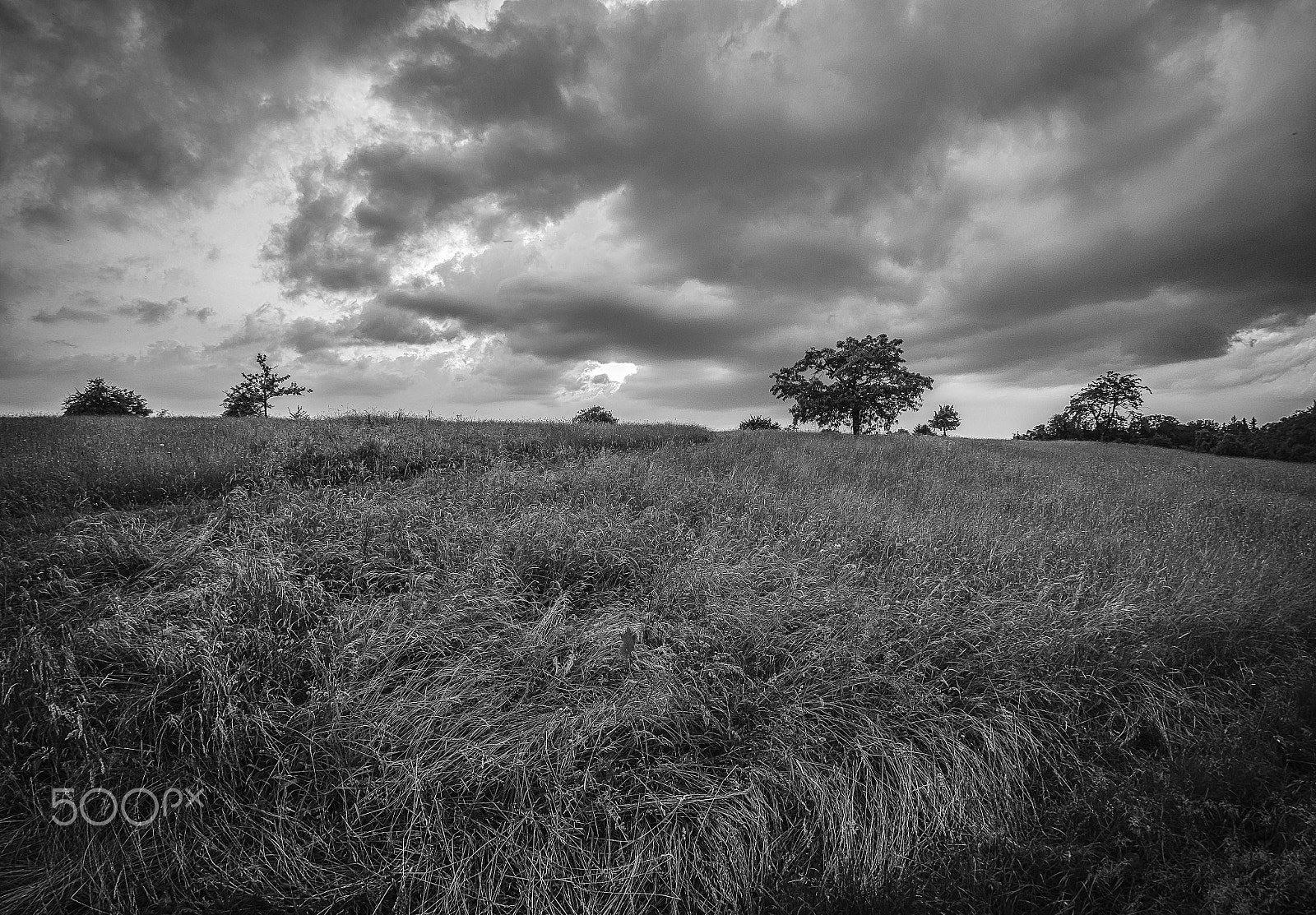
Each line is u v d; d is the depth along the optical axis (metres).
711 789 3.65
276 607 4.56
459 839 3.32
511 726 3.95
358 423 14.99
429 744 3.79
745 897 3.20
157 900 3.00
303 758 3.56
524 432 14.94
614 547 6.07
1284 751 4.08
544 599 5.39
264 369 31.47
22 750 3.43
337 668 4.15
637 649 4.58
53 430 11.66
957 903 3.07
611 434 15.99
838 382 36.16
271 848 3.24
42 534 5.84
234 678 3.79
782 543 6.56
